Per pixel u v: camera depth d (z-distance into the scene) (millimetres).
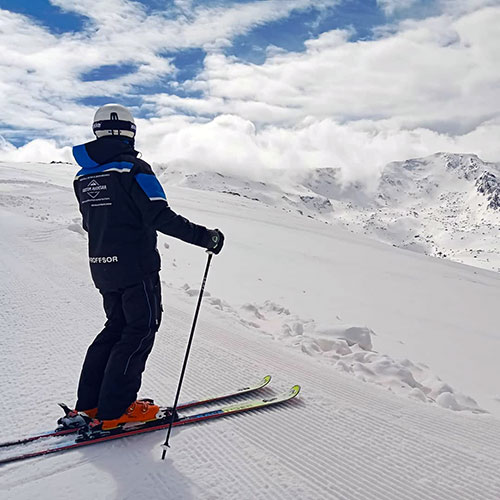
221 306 7500
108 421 2889
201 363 4480
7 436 2943
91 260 2891
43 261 9289
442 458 2936
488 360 8164
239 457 2797
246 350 4996
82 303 6375
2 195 23391
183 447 2873
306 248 22984
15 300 6430
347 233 36219
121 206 2760
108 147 2812
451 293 16422
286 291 11555
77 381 3852
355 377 4523
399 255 27828
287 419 3371
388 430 3297
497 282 23156
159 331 5500
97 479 2508
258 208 44906
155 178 2783
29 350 4566
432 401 4617
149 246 2875
